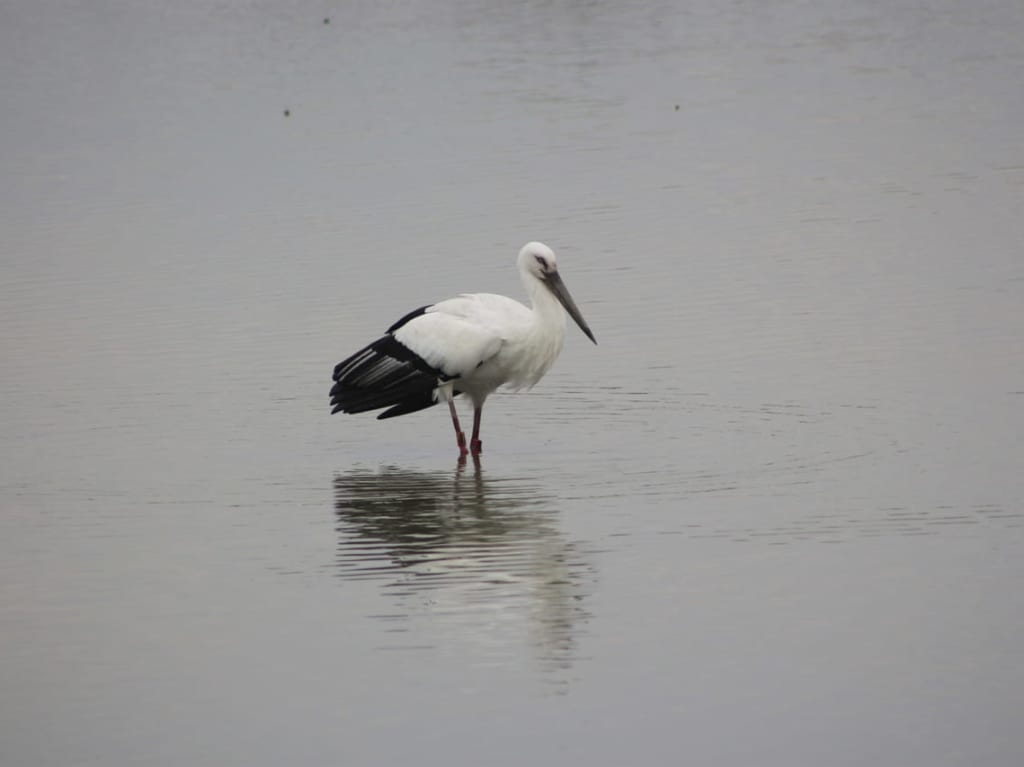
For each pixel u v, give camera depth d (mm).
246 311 22297
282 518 14961
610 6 46594
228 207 27984
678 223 25609
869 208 25906
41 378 19812
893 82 35500
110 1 51156
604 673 11422
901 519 14211
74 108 36812
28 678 11602
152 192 29266
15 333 21734
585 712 10867
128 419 18234
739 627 12086
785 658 11562
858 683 11164
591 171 29109
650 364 19453
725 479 15523
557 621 12312
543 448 16938
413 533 14398
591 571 13305
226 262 24719
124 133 34188
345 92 37062
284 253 25047
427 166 30047
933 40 39969
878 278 22344
